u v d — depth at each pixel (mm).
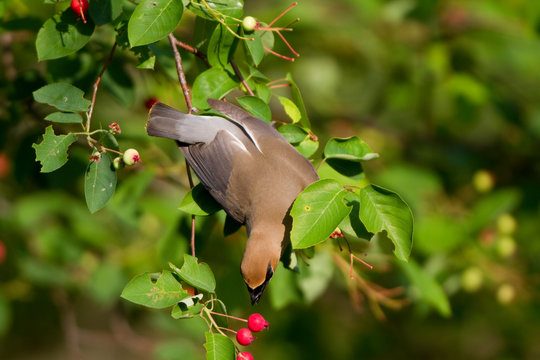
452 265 11617
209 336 6289
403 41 14336
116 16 7426
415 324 14055
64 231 11945
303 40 13961
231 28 7703
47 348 13391
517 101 14406
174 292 6367
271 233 7520
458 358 14312
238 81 7938
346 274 10047
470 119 14117
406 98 14930
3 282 12180
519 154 14078
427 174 12547
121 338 12312
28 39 10219
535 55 13875
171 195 11922
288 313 13727
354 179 7680
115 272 11852
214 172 7680
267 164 7668
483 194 13266
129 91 9133
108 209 11320
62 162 6797
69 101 7055
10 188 12094
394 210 6664
